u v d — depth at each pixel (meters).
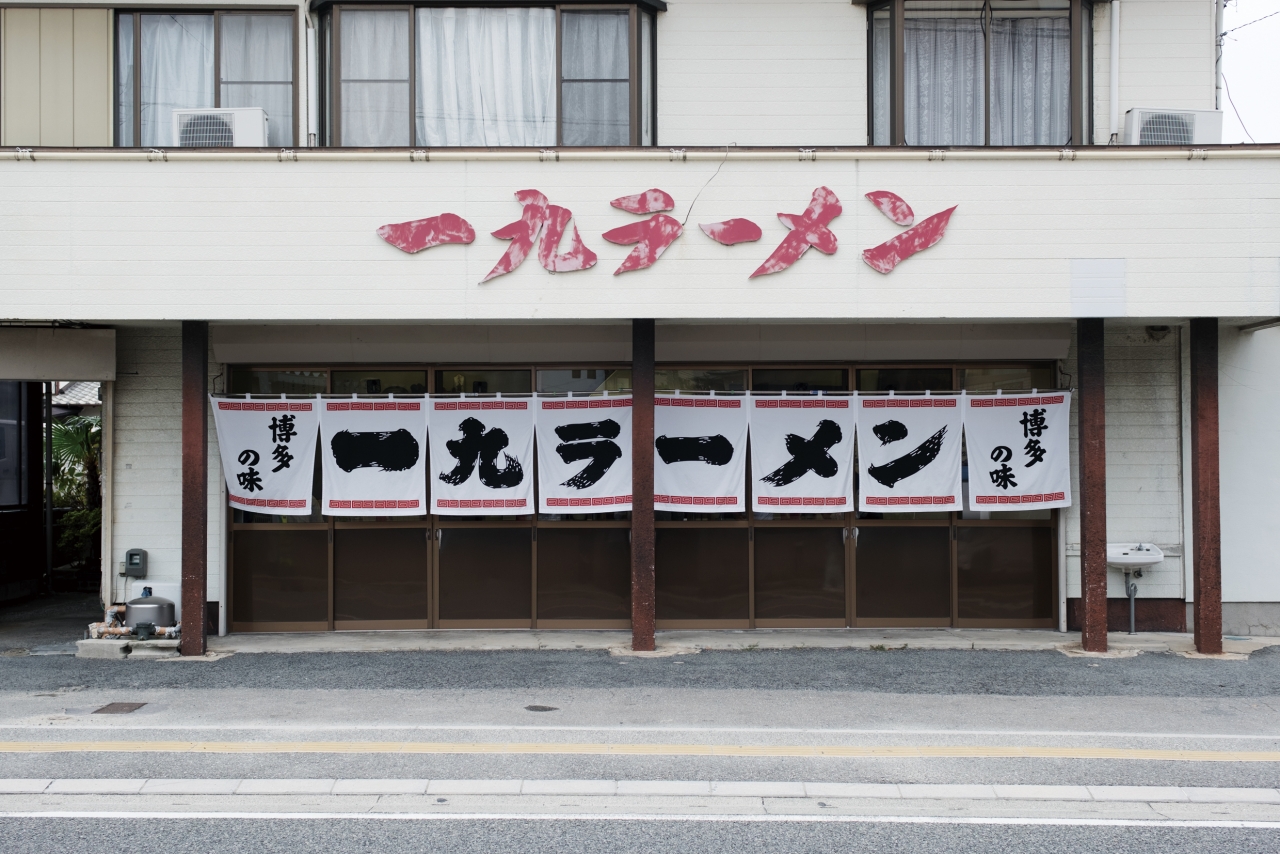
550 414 10.41
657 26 10.75
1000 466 10.49
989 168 9.38
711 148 9.36
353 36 10.24
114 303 9.22
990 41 10.51
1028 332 10.80
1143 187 9.34
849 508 10.48
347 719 7.50
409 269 9.34
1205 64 10.84
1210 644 9.80
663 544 11.04
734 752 6.75
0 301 9.16
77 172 9.22
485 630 10.95
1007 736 7.11
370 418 10.45
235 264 9.29
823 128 10.74
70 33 10.50
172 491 10.91
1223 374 10.97
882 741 7.00
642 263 9.34
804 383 11.05
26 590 13.71
